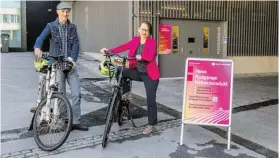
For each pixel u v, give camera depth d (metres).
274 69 13.06
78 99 5.18
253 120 6.08
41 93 5.54
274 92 8.84
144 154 4.39
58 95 4.54
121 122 5.53
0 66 12.11
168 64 10.89
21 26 18.88
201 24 11.41
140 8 10.17
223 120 4.61
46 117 4.55
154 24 10.42
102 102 7.21
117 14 11.71
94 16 14.86
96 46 14.70
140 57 4.77
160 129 5.41
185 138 5.00
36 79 9.71
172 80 10.46
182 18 10.90
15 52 18.30
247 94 8.52
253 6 12.35
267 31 12.78
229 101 4.61
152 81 5.00
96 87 8.93
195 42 11.31
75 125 5.23
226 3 11.72
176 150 4.54
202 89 4.66
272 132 5.38
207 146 4.70
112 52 4.88
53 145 4.40
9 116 5.98
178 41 11.00
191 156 4.34
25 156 4.25
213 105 4.64
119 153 4.40
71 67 4.96
